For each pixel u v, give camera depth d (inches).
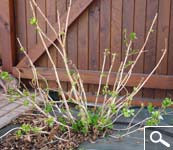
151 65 146.3
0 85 143.6
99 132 98.5
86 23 151.6
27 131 94.6
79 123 98.6
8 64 163.8
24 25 160.2
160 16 141.9
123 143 93.4
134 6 144.3
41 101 114.9
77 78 114.0
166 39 141.9
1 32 161.9
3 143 95.0
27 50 161.5
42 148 91.6
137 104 147.0
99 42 151.6
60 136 96.6
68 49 155.9
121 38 148.2
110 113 104.3
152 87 145.8
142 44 146.0
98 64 153.3
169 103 97.6
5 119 113.5
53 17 154.4
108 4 147.3
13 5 159.8
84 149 90.6
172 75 144.5
